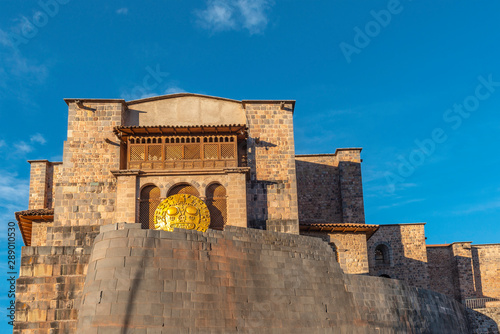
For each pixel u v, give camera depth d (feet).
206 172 110.42
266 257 87.04
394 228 161.27
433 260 165.89
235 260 83.15
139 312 72.02
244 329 79.00
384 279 100.83
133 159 111.45
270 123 120.16
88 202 111.75
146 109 119.44
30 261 87.35
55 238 109.40
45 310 85.30
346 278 95.35
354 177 151.74
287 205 115.55
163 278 75.31
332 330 87.92
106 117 116.47
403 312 100.48
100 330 70.18
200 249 80.02
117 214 107.86
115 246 75.92
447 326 112.37
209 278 78.84
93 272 75.25
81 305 74.79
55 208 111.04
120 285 73.10
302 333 84.38
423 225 161.68
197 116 120.16
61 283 86.63
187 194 104.99
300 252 91.66
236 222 108.06
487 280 164.14
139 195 109.70
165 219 100.07
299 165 153.38
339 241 123.85
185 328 73.61
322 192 152.05
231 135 114.11
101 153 114.62
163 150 111.96
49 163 149.89
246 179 116.26
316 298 88.94
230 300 79.56
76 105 116.88
